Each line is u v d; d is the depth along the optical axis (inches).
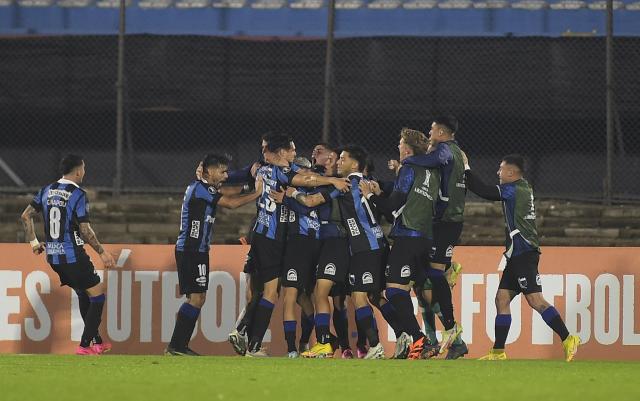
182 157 2364.7
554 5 2437.3
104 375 1036.5
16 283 1596.9
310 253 1451.8
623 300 1578.5
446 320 1439.5
